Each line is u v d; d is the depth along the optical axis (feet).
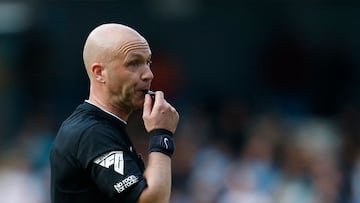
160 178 42.96
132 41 44.60
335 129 119.75
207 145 115.96
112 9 126.41
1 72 131.75
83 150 43.60
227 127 121.60
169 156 43.93
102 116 44.62
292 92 127.65
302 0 123.44
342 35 127.75
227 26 127.95
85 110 44.88
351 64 127.95
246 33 127.95
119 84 44.50
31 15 128.67
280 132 113.60
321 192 99.30
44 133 122.11
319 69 128.16
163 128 44.39
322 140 116.78
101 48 44.62
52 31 129.59
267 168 103.14
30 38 130.62
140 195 42.60
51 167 45.16
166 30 127.24
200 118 122.01
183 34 127.44
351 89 127.75
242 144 119.96
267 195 101.40
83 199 43.86
